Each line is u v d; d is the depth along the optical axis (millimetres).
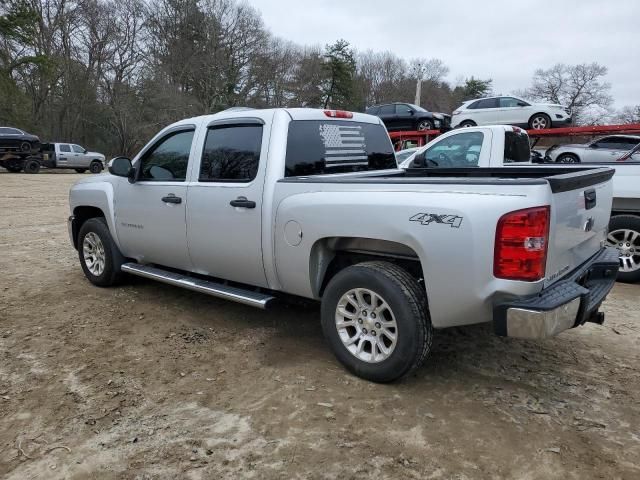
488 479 2471
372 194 3273
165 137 4715
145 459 2639
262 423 2953
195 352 3951
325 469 2549
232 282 4379
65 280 5945
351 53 56625
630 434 2852
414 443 2754
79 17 49969
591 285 3549
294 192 3646
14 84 38312
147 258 5062
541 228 2775
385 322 3289
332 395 3260
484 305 2922
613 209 6023
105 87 51188
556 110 15406
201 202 4242
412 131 17828
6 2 35094
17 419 3016
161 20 55812
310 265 3619
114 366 3709
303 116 4051
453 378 3520
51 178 24125
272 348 4020
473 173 4809
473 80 70688
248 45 58625
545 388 3389
